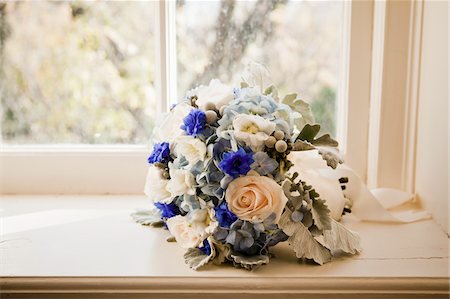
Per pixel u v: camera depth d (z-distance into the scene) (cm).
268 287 68
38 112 109
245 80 82
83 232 85
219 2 106
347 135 106
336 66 108
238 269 70
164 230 86
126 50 108
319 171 84
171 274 69
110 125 110
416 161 99
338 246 73
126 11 107
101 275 68
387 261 73
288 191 69
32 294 69
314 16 106
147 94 109
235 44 107
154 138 87
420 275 68
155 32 103
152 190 80
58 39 108
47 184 108
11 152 108
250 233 68
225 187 67
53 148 109
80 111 110
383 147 102
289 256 75
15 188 109
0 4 106
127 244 79
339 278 68
